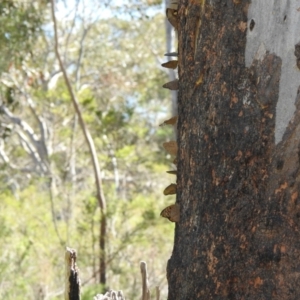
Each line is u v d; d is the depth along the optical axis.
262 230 2.02
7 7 11.23
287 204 1.99
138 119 20.89
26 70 13.83
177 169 2.42
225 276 2.11
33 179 12.68
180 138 2.40
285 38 2.01
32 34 11.45
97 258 8.48
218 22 2.19
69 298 2.59
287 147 1.99
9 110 17.52
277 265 2.00
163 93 20.92
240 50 2.12
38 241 8.77
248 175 2.07
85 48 20.22
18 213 9.59
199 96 2.26
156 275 8.55
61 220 10.45
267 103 2.04
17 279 7.50
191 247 2.25
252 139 2.06
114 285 8.27
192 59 2.33
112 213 8.46
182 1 2.41
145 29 20.38
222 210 2.12
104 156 11.35
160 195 11.91
